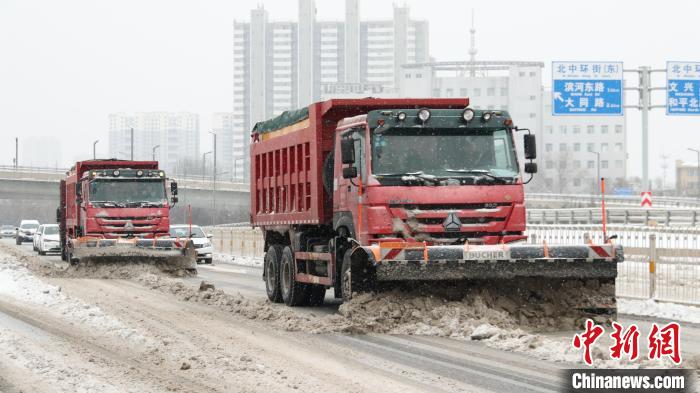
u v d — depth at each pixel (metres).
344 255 24.22
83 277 42.22
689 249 30.86
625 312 27.56
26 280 36.09
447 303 22.08
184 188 150.88
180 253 44.59
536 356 18.23
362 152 23.78
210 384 15.48
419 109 23.56
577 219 94.31
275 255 30.84
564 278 22.06
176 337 21.06
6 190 140.12
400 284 22.33
